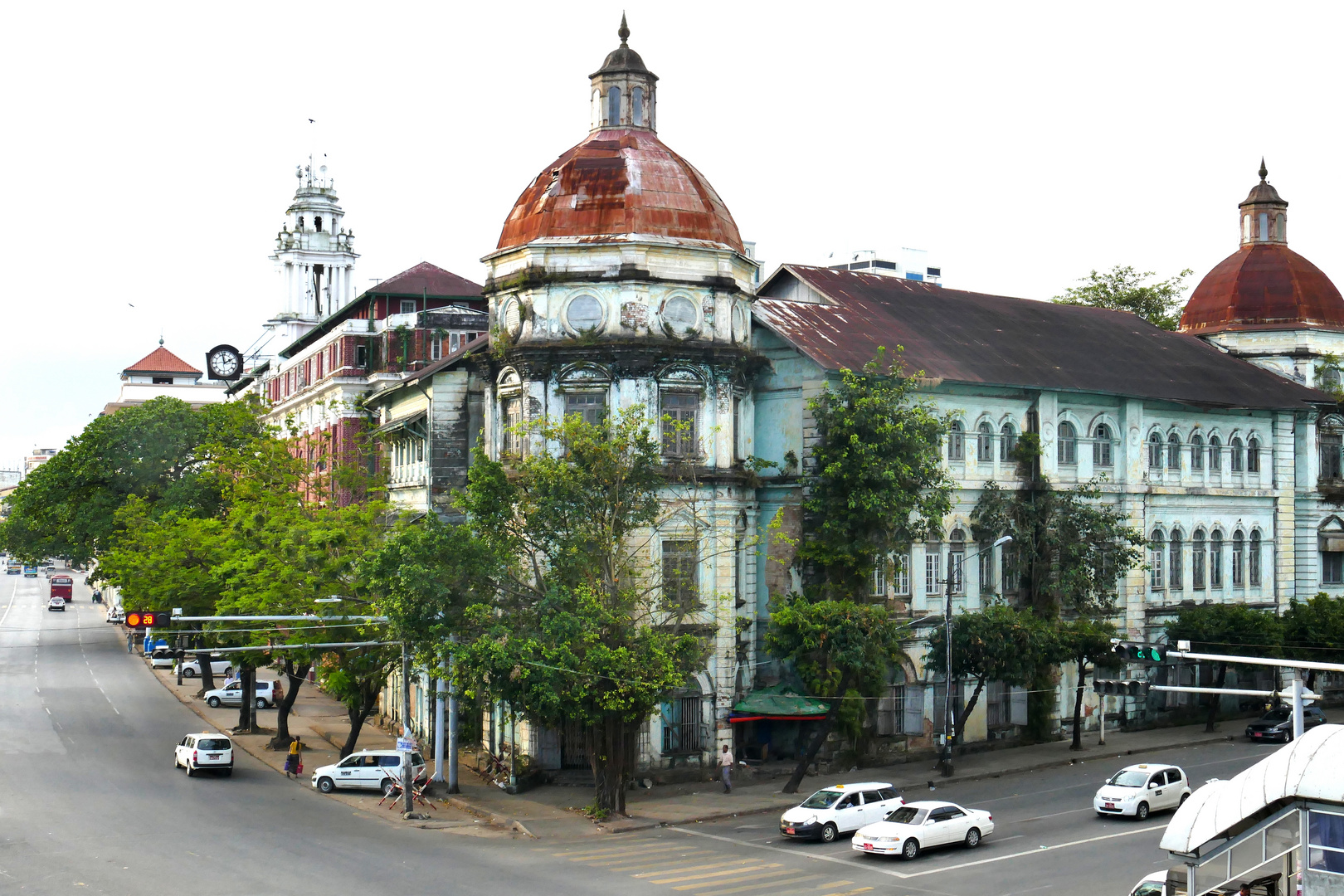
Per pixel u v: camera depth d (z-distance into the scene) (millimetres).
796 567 52188
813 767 51125
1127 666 61938
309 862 35625
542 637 41438
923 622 53875
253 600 52594
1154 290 94188
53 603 133125
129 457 87625
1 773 48594
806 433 52094
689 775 49125
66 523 88375
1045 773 52125
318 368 93688
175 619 42312
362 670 51031
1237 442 68438
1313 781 25641
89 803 43562
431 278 88500
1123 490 62188
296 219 131125
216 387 154250
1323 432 72562
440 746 48594
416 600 42531
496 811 44625
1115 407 62156
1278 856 26594
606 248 48219
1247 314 75438
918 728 53719
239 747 58469
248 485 67750
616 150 50406
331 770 48312
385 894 32062
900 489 49594
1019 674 53469
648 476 43906
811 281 61188
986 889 33500
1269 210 77312
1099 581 57281
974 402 56375
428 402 58969
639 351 47781
